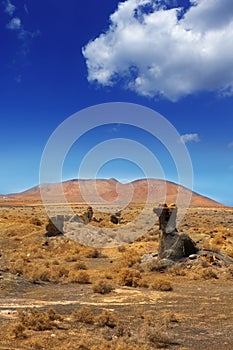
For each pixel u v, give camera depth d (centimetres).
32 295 1750
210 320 1391
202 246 2898
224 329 1285
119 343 1076
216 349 1086
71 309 1483
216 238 3406
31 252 3241
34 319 1242
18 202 13700
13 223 4644
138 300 1683
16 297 1694
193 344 1126
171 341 1145
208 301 1686
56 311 1448
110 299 1695
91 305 1567
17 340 1097
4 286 1823
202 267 2425
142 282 2016
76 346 1048
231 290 1947
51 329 1216
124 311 1482
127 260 2686
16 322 1234
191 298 1744
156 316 1419
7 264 2475
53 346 1054
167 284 1961
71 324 1279
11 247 3556
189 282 2167
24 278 2039
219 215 8431
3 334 1142
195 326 1315
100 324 1284
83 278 2105
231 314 1474
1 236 3994
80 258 3064
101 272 2442
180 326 1312
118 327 1205
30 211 8431
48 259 2989
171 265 2469
